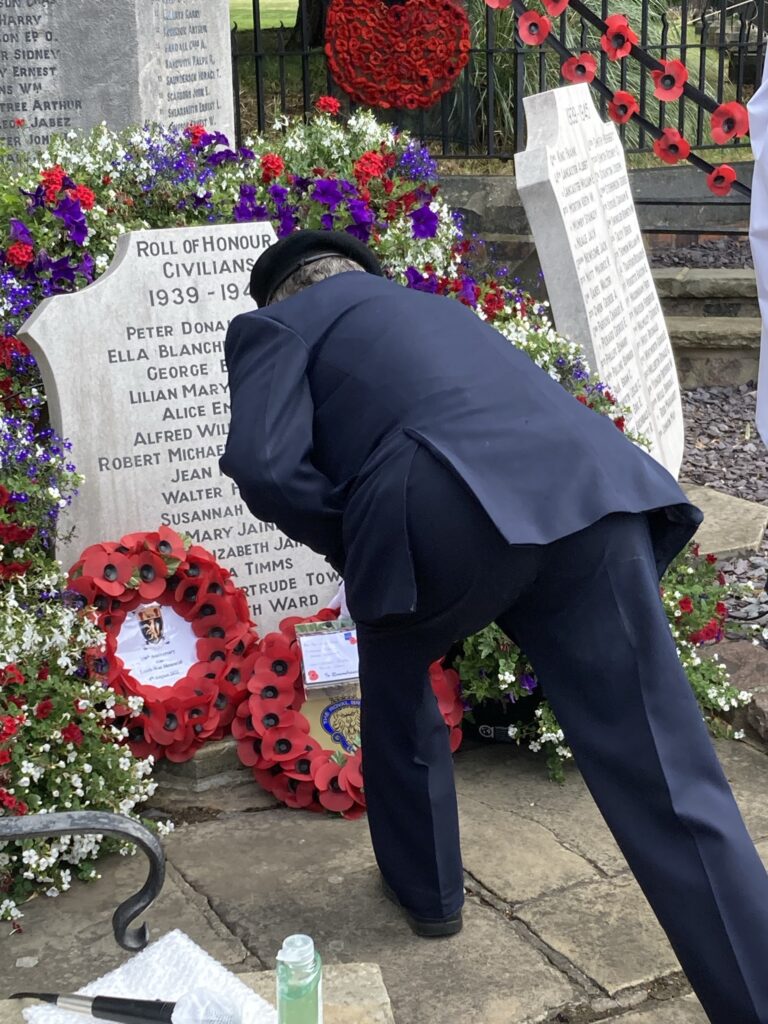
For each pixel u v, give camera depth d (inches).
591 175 197.9
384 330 95.9
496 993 102.6
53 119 236.8
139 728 134.0
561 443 90.4
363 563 91.9
